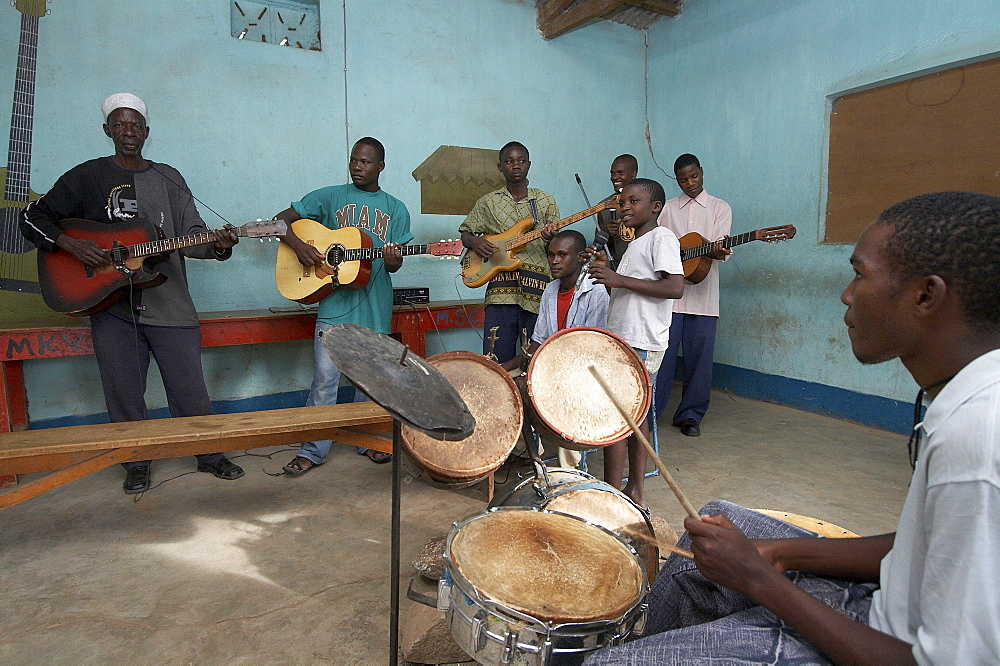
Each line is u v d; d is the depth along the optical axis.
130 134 2.84
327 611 1.97
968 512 0.71
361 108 4.27
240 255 3.98
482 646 1.11
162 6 3.66
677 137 5.21
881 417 3.83
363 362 1.28
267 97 3.98
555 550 1.29
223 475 3.13
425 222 4.58
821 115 4.08
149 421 2.31
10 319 3.46
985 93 3.29
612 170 4.12
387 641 1.82
